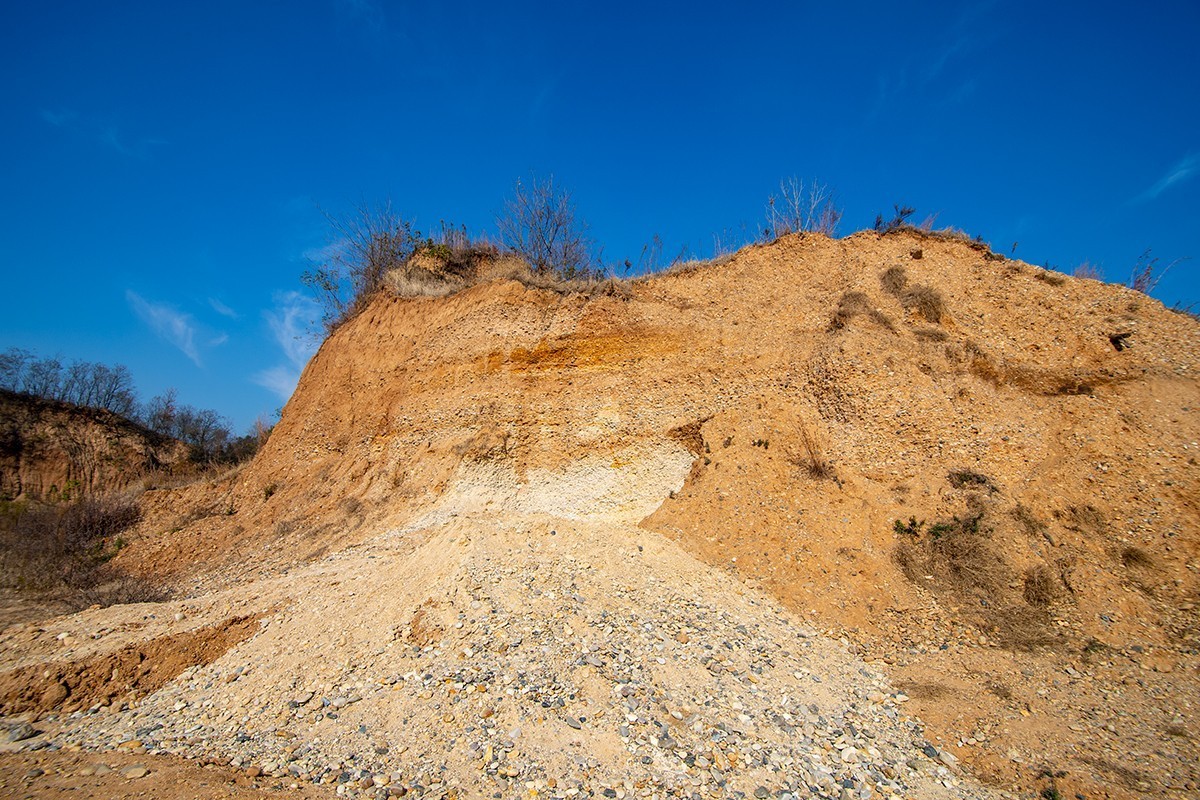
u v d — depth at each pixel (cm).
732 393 1343
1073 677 775
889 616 912
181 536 1595
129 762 603
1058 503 1016
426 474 1427
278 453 1844
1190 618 848
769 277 1554
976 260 1457
